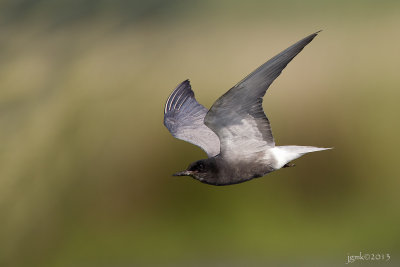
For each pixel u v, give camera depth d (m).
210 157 9.19
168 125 10.23
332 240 14.64
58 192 16.34
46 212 16.20
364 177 15.12
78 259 15.62
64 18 23.97
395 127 15.36
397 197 14.88
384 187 14.99
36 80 19.44
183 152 15.89
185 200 15.56
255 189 15.36
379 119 15.53
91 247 15.65
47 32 23.17
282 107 15.92
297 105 15.94
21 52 21.56
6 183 16.52
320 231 14.79
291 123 15.71
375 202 14.96
